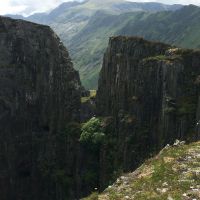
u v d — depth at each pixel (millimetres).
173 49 132000
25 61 151750
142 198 30812
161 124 124812
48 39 153875
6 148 148875
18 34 151500
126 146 131625
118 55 140750
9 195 148125
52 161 149500
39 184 149125
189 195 29906
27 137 151500
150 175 35156
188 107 122062
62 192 144875
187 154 37750
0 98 148750
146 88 132125
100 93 147875
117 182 36688
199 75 125312
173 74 125438
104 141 137875
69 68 157500
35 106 152875
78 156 144250
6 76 149875
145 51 136750
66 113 152375
